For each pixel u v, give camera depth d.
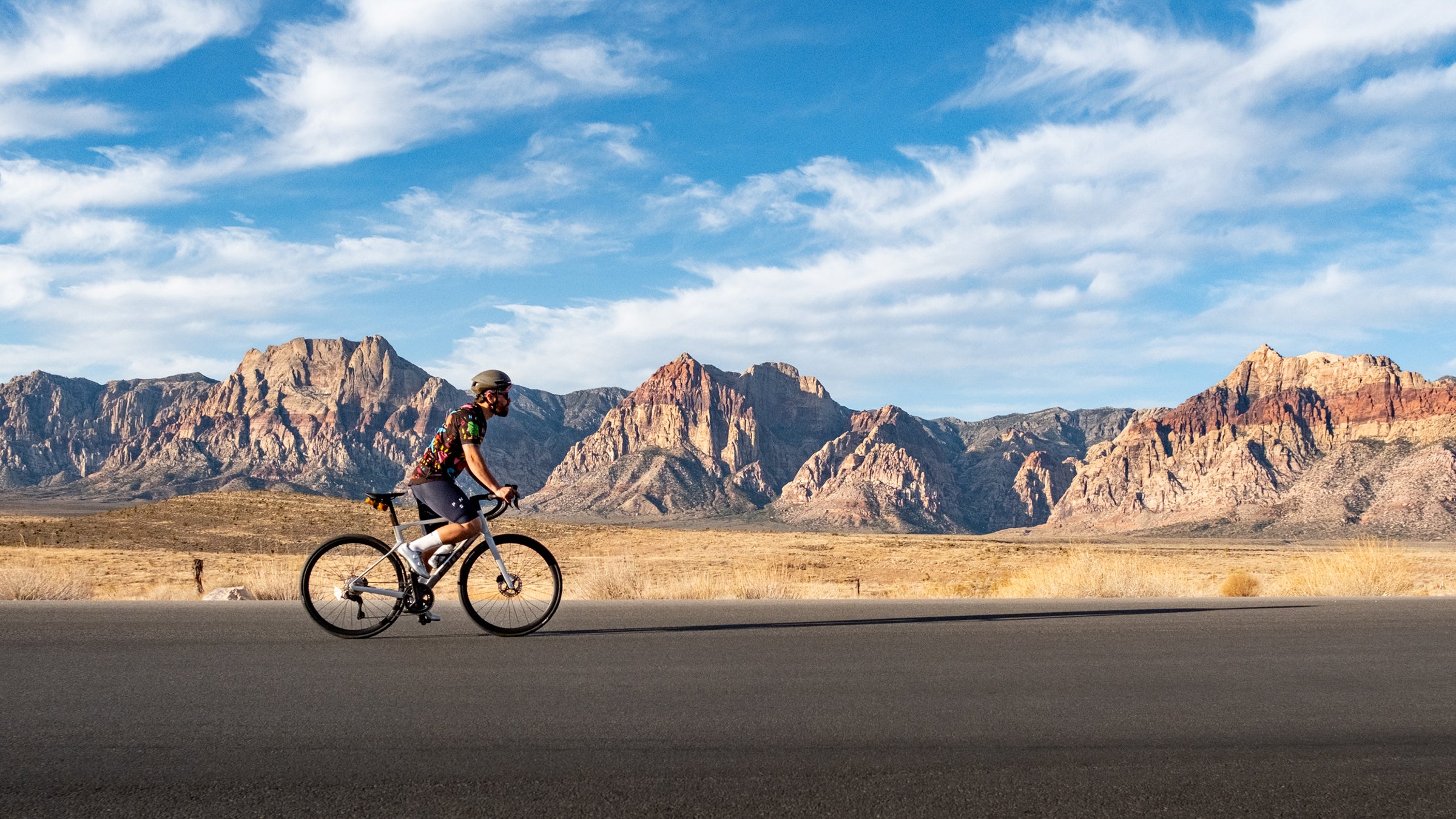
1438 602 10.97
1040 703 5.42
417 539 7.82
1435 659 6.88
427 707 5.21
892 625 8.47
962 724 4.95
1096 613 9.47
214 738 4.58
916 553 73.38
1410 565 17.81
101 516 82.75
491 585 7.91
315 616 7.56
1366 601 11.19
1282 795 3.90
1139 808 3.73
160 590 21.75
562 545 76.69
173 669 6.16
